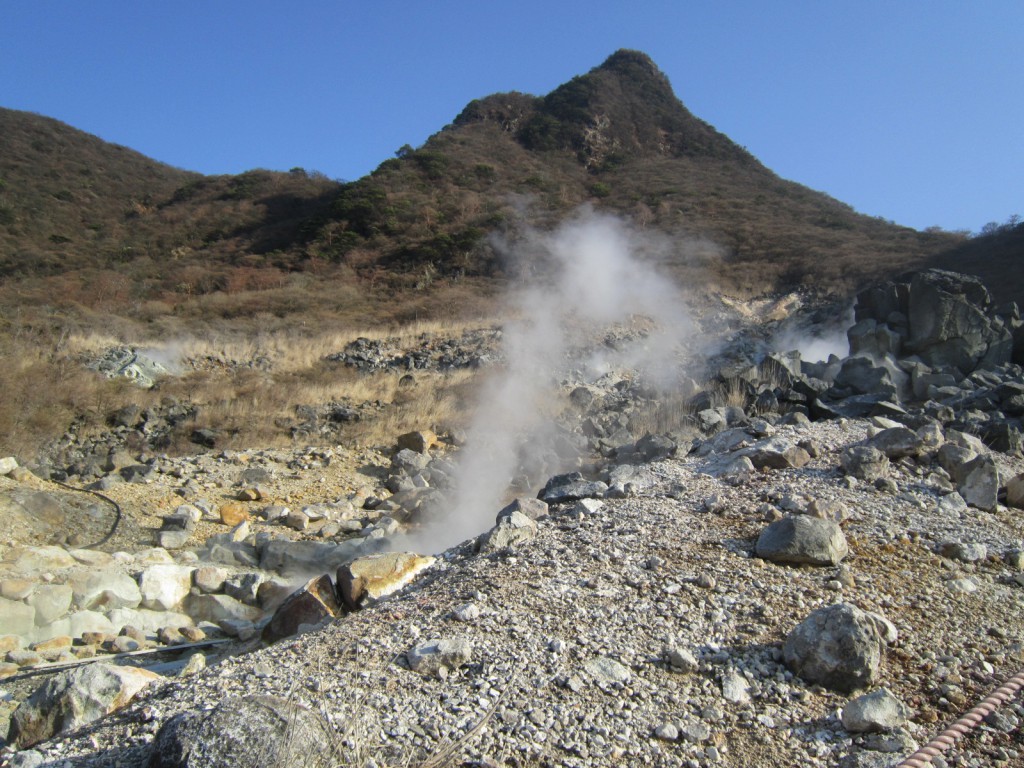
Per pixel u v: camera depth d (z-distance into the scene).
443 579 4.41
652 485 5.97
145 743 2.85
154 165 56.06
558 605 3.88
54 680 3.69
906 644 3.68
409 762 2.72
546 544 4.70
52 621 5.74
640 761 2.85
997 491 5.52
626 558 4.43
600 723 3.02
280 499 9.80
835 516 5.01
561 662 3.38
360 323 25.73
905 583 4.26
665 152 57.06
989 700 3.22
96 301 26.72
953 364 10.47
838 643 3.34
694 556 4.46
